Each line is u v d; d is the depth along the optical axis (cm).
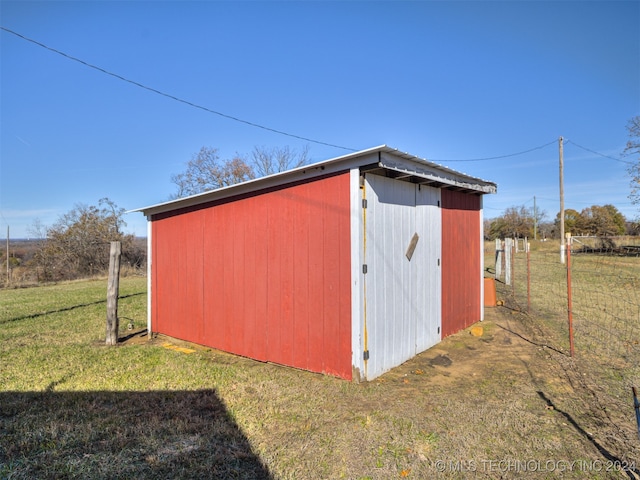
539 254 2467
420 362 508
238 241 564
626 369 458
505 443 298
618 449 286
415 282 543
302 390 411
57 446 302
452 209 658
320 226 463
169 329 686
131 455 288
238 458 283
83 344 637
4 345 627
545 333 639
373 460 277
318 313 466
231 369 492
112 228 2328
